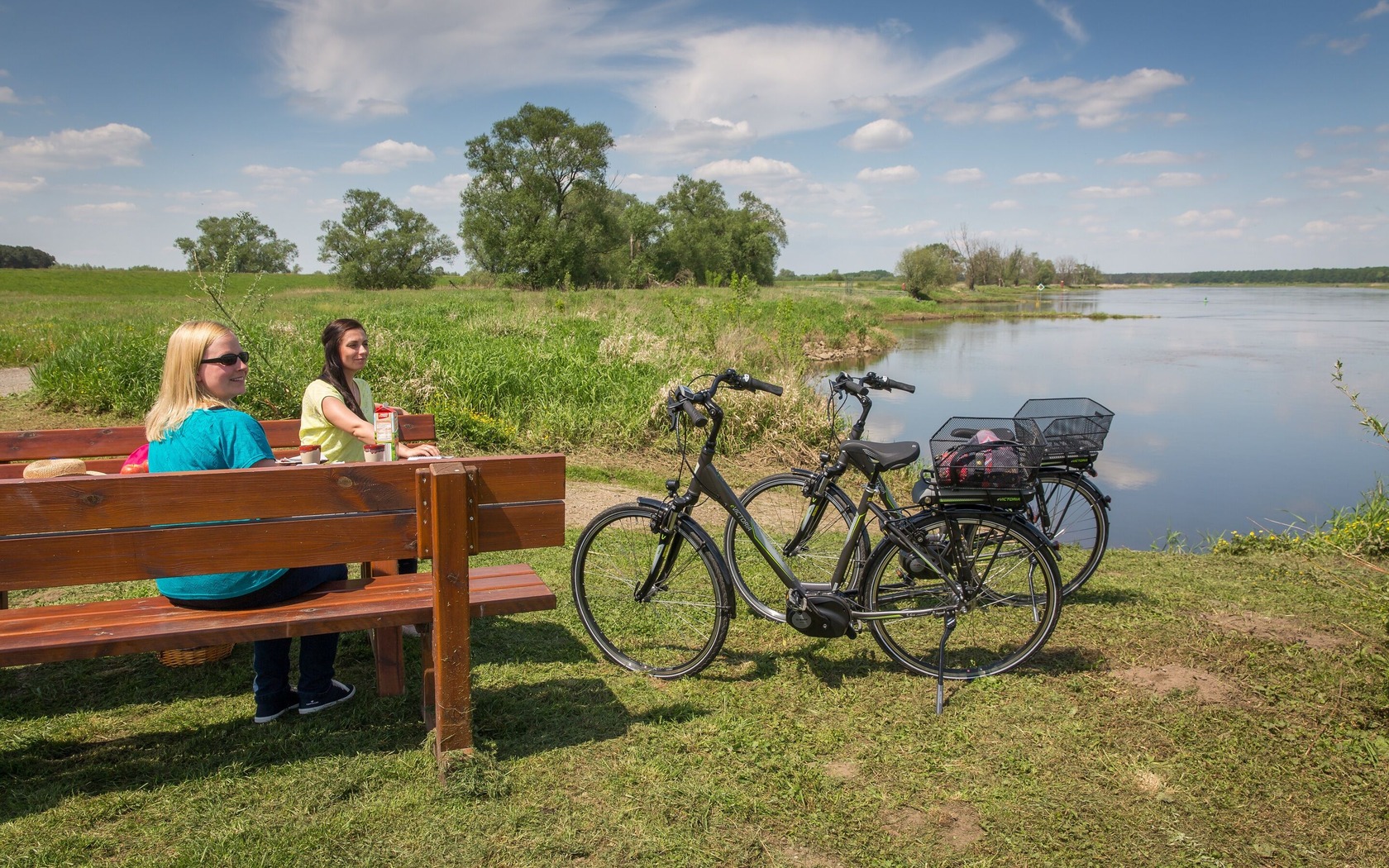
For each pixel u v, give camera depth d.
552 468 2.67
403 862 2.22
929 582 3.58
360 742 2.81
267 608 2.66
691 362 11.73
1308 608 4.41
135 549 2.34
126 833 2.29
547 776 2.65
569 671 3.45
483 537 2.65
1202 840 2.45
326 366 3.76
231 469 2.54
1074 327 38.25
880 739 2.97
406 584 2.95
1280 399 15.95
